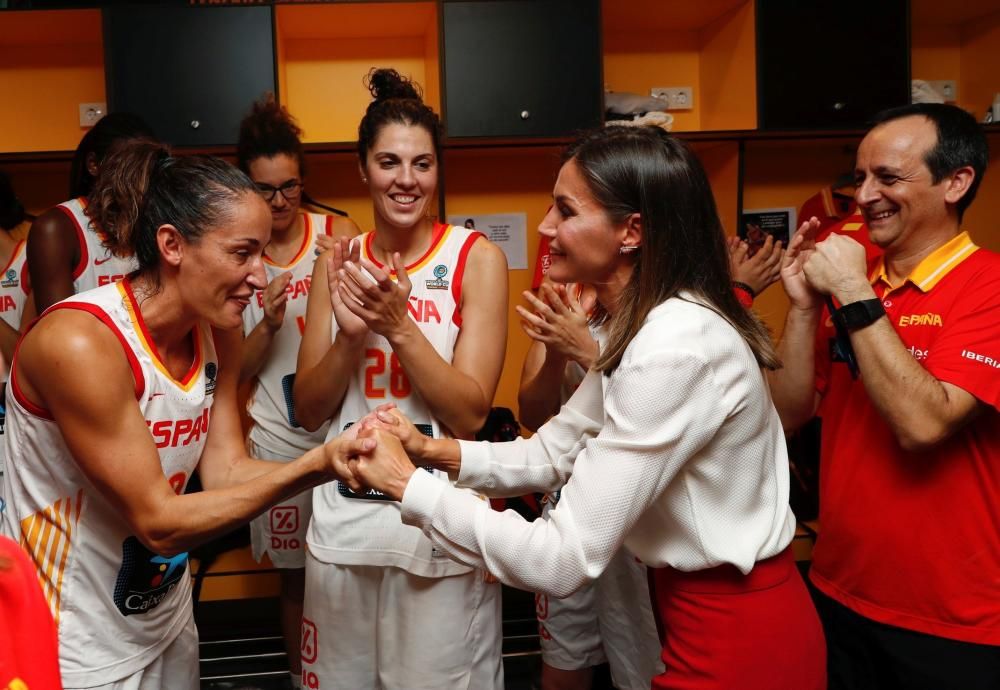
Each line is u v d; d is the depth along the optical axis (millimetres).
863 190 1686
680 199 1255
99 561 1377
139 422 1293
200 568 2844
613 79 3498
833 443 1783
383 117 1770
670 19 3367
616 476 1161
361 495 1747
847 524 1715
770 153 3506
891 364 1535
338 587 1774
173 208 1277
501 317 1838
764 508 1280
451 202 3402
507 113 2982
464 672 1757
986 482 1573
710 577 1271
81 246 2229
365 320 1630
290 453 2457
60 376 1223
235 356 1582
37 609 700
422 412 1784
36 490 1349
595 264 1312
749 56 3121
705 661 1268
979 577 1571
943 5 3320
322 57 3303
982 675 1565
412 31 3262
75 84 3254
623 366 1213
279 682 2750
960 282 1631
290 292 2490
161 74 2875
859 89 3100
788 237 3533
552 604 2219
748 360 1246
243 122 2449
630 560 2041
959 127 1621
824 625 1812
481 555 1226
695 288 1270
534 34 2967
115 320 1285
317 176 3316
